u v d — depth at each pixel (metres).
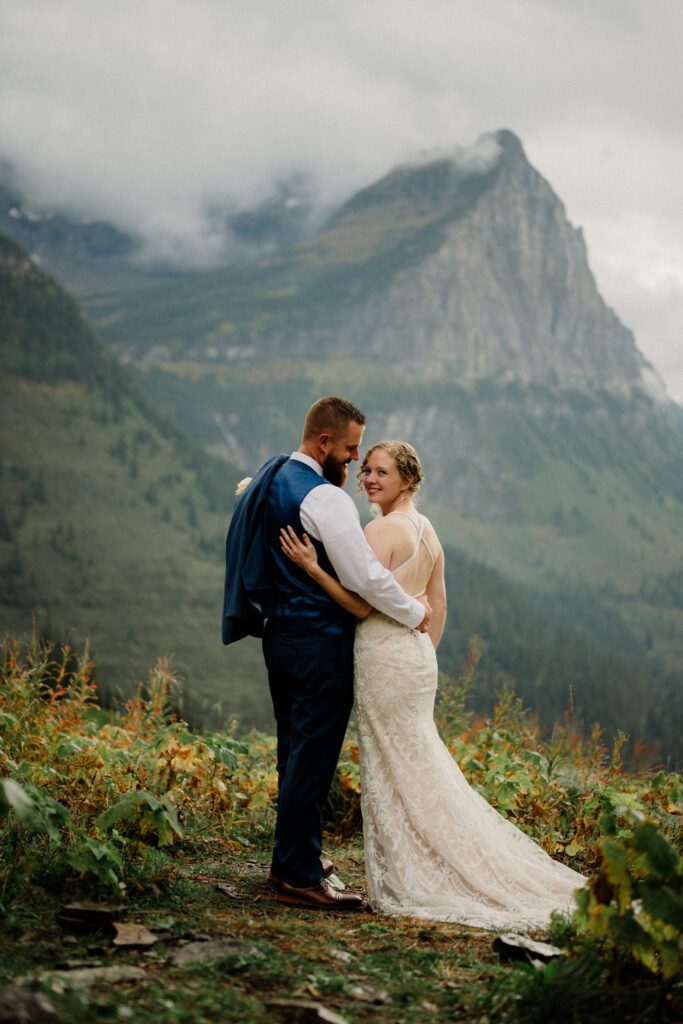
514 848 3.91
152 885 3.44
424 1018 2.42
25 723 5.11
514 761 5.52
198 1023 2.19
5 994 2.03
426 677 3.80
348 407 3.77
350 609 3.66
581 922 2.56
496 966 2.85
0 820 3.51
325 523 3.56
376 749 3.77
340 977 2.64
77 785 4.58
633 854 2.49
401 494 4.01
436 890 3.67
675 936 2.44
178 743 5.02
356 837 5.21
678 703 197.88
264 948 2.84
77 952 2.69
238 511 3.81
